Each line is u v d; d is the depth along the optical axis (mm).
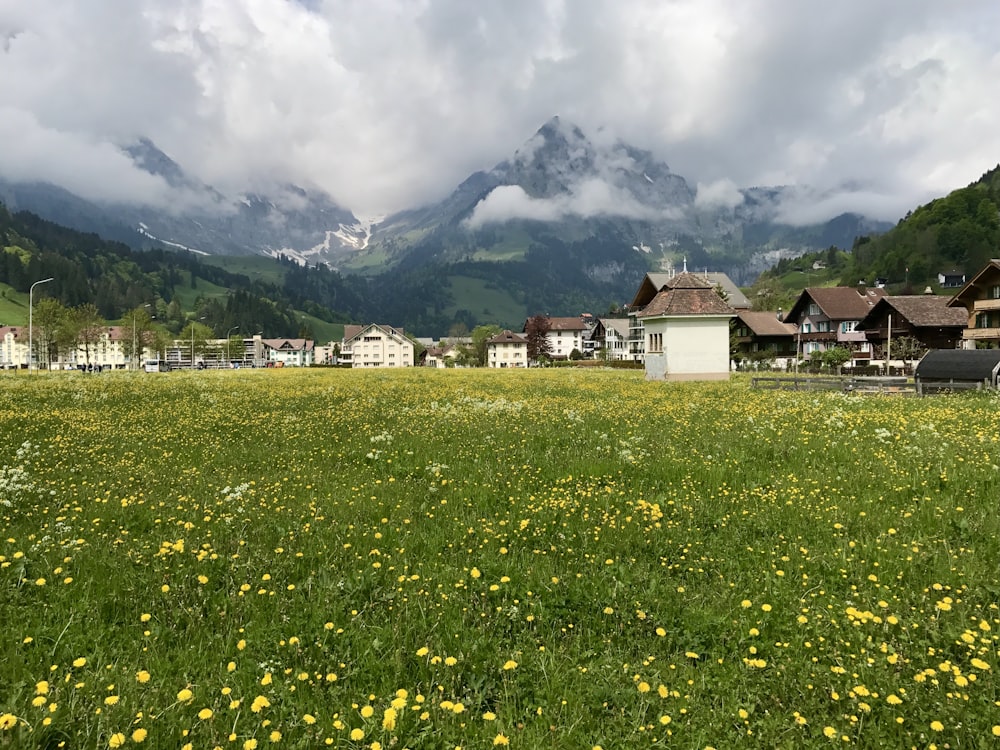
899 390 30234
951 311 80438
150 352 164000
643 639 5754
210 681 5000
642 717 4555
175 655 5438
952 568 6930
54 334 110125
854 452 12906
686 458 12781
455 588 6711
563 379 50781
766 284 188875
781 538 8109
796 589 6652
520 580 6957
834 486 10391
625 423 18562
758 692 4867
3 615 6027
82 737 4297
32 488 10461
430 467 12328
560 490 10500
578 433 16547
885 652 5344
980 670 5031
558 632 5918
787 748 4238
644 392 32812
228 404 26766
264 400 28812
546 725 4496
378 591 6684
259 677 5121
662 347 49125
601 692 4832
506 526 8773
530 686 5000
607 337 169000
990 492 9586
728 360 48312
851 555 7445
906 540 7859
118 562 7367
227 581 6953
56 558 7402
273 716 4602
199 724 4422
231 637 5734
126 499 10000
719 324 48156
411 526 8859
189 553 7672
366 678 5156
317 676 5066
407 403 26891
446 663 5133
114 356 178250
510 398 29969
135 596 6516
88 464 13156
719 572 7148
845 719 4500
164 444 15820
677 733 4395
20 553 7027
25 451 13984
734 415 20281
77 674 5109
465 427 18016
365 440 16031
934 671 4941
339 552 7805
